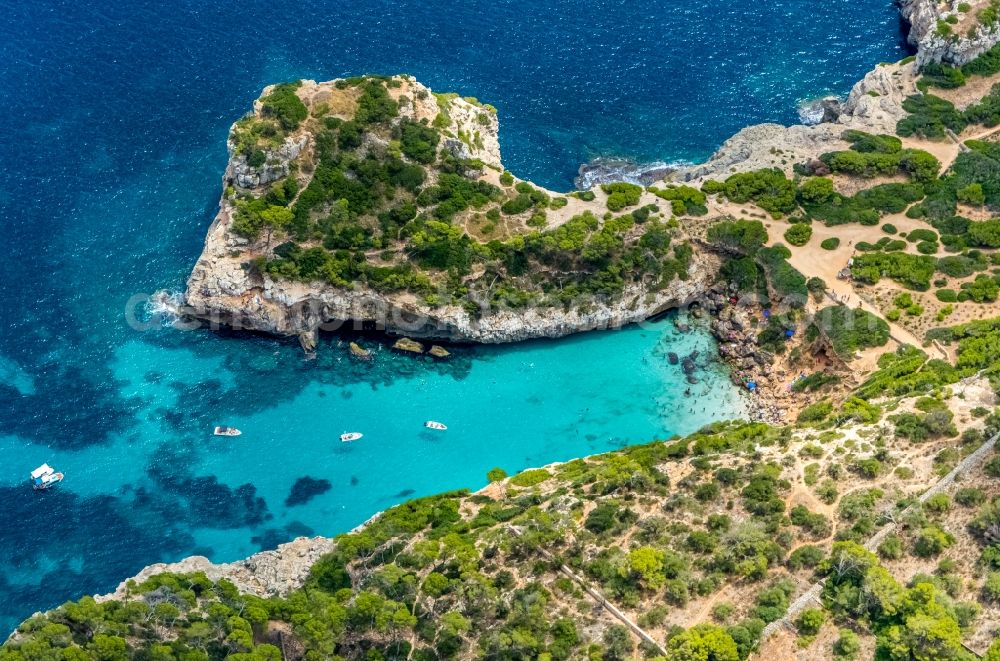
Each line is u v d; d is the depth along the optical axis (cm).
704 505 14275
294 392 17862
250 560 15175
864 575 12694
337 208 18262
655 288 18425
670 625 12925
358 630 13500
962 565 12938
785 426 16162
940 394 15062
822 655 12444
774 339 17850
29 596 15312
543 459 16950
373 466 16950
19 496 16475
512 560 14012
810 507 14000
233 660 12675
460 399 17800
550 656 12656
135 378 17925
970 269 17775
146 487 16638
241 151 18238
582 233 18200
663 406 17525
